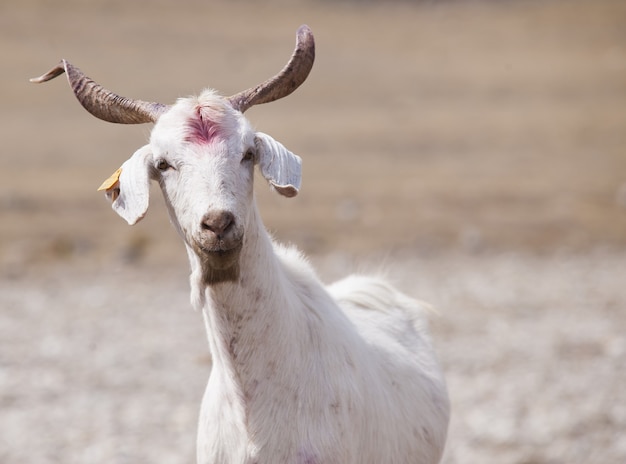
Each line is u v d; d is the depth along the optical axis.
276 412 20.33
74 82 21.42
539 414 42.03
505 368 48.62
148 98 115.81
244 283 20.00
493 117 121.00
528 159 103.12
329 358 21.05
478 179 94.62
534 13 181.00
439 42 159.38
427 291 63.53
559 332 55.00
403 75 139.62
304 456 20.16
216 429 21.03
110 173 92.69
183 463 37.44
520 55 153.75
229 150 19.14
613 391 45.22
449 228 80.31
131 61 132.88
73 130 108.19
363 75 138.38
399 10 178.50
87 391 46.34
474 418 41.59
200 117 19.45
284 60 138.38
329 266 68.56
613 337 54.00
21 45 136.62
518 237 79.25
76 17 150.75
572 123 119.12
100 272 69.81
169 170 19.38
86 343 53.91
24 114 113.44
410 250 75.06
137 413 43.28
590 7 184.38
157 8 159.75
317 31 159.75
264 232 20.41
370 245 75.44
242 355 20.33
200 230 18.50
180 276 68.94
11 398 45.31
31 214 80.44
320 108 122.06
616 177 96.62
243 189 19.11
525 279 67.69
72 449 39.06
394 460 22.45
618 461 37.09
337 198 86.69
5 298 63.09
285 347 20.44
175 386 47.06
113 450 38.78
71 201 83.81
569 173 97.75
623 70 146.38
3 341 54.03
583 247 77.62
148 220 79.25
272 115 118.31
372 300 25.59
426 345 25.91
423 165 99.44
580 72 145.50
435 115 120.50
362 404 21.33
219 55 139.12
